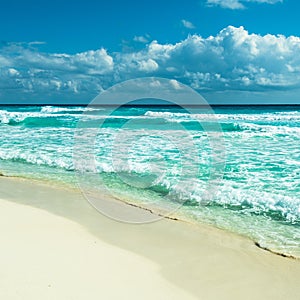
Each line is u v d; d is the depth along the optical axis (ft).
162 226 23.58
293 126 81.15
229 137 62.13
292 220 24.82
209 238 21.76
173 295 15.02
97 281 15.49
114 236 21.59
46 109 162.30
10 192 31.78
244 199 29.14
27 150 50.83
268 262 18.63
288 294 15.62
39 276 15.34
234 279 16.79
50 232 21.47
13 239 19.70
